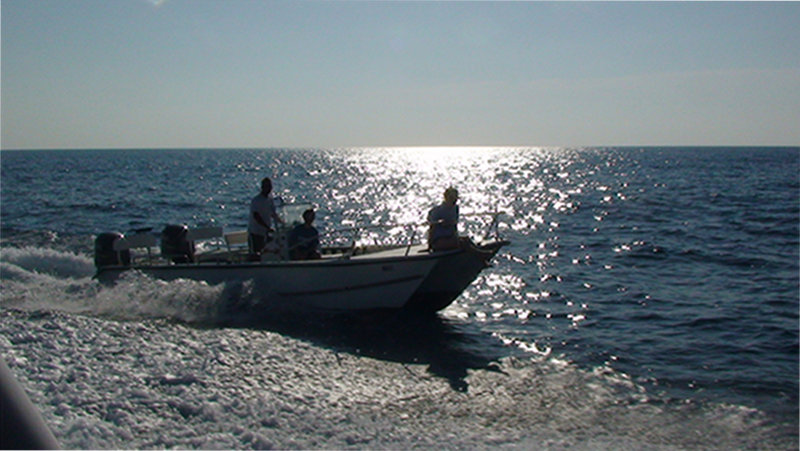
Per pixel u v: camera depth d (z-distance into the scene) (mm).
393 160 144375
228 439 5684
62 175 70000
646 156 154375
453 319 11289
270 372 7625
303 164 114938
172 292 10922
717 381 8133
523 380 8008
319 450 5668
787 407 7262
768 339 10117
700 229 24672
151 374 7148
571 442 6160
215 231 12430
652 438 6324
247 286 11008
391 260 10492
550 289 13992
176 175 71938
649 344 9859
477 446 5961
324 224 28672
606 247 20406
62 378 6852
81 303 11305
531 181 61375
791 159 118062
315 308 11047
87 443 5418
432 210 10773
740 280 14961
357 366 8266
